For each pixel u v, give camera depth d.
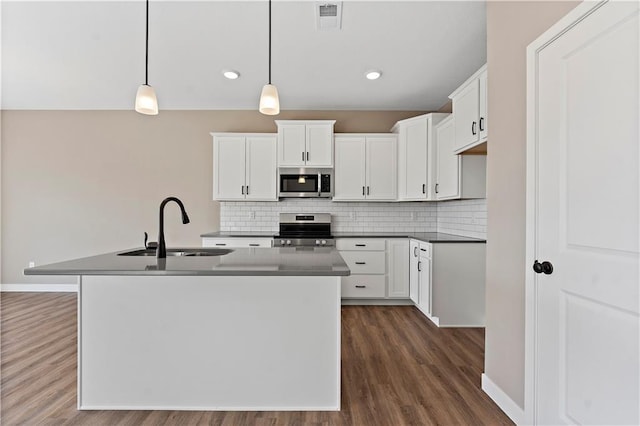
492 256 1.99
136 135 4.54
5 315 3.52
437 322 3.26
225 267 1.63
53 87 3.79
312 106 4.39
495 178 1.96
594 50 1.25
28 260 4.56
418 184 3.98
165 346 1.85
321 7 2.31
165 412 1.83
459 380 2.20
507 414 1.80
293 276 1.71
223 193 4.27
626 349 1.14
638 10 1.08
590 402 1.29
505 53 1.85
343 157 4.25
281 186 4.17
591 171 1.28
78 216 4.55
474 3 2.26
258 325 1.86
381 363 2.45
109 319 1.85
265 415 1.81
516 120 1.75
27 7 2.33
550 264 1.49
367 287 3.98
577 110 1.34
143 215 4.55
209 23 2.52
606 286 1.21
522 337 1.69
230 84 3.69
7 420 1.75
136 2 2.28
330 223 4.45
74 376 2.21
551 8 1.49
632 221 1.11
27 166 4.54
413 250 3.80
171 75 3.46
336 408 1.86
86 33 2.67
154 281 1.85
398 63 3.15
